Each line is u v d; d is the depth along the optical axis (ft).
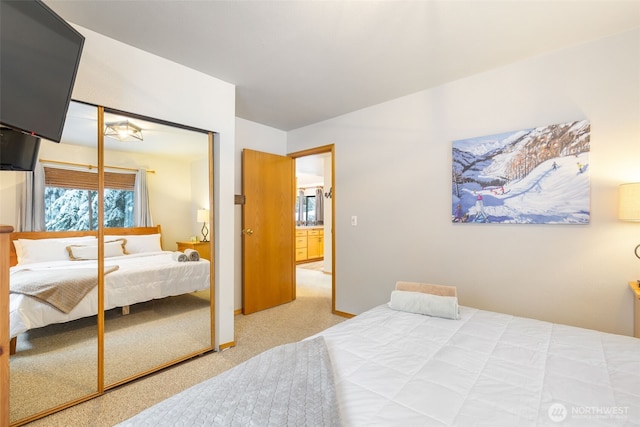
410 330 5.12
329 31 6.17
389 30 6.14
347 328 5.23
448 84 8.63
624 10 5.52
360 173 10.79
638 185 5.46
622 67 6.18
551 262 7.00
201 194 8.13
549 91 7.00
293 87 8.95
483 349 4.35
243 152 11.66
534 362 3.94
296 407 2.84
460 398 3.15
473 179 8.06
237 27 6.01
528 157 7.20
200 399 3.01
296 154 13.24
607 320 6.34
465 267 8.33
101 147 6.36
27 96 3.65
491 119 7.84
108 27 5.96
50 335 5.99
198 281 8.18
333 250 11.67
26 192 5.80
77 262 6.25
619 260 6.22
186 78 7.62
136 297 7.09
